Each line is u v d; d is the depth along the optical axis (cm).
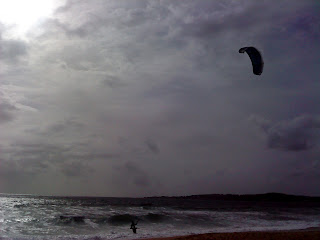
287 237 2011
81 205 6328
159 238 2069
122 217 3300
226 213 4769
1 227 2566
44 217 3316
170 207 6341
